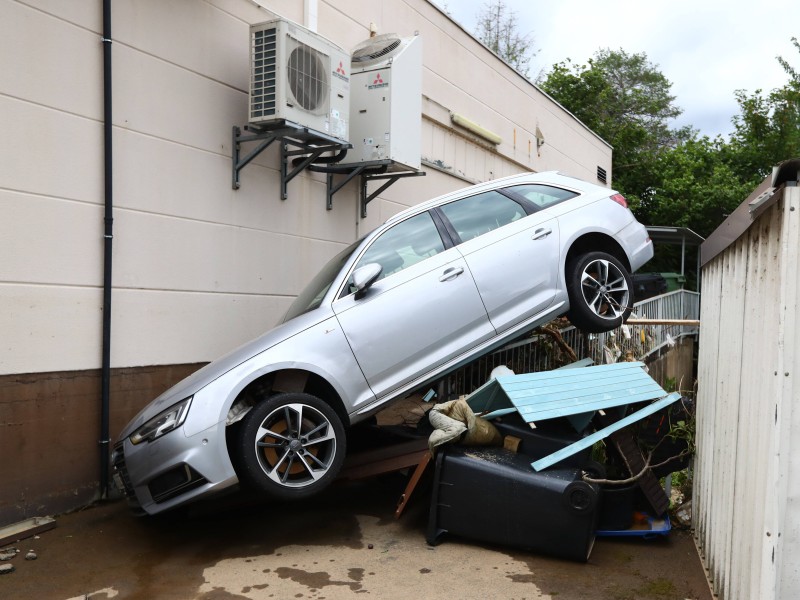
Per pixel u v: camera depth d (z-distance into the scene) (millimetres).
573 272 5992
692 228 27422
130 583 4133
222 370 4723
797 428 2564
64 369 5281
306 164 7246
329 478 4730
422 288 5395
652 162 28578
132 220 5840
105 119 5574
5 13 4910
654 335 12227
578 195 6344
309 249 7844
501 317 5648
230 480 4484
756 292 3135
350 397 5066
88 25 5492
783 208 2619
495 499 4434
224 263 6742
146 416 4766
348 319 5113
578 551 4254
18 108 4988
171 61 6203
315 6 7930
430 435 5113
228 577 4195
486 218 5910
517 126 13008
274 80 6344
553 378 4910
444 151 10578
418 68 8055
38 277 5105
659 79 38438
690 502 5238
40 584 4125
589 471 4625
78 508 5379
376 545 4660
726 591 3518
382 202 9188
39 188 5117
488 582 4051
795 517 2547
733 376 3654
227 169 6773
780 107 28172
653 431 4996
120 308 5742
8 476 4910
